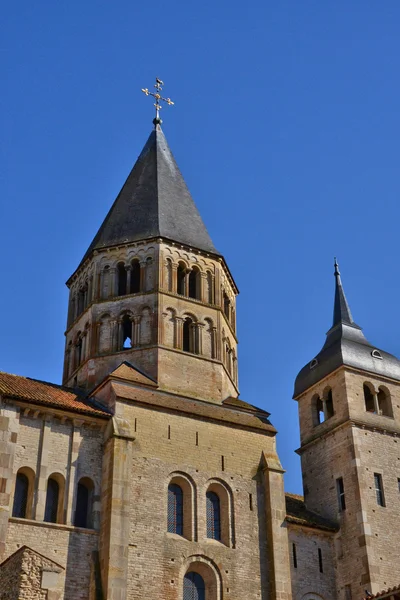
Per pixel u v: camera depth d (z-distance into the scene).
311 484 60.62
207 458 51.50
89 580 44.25
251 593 48.47
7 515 43.25
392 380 62.78
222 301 60.09
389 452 59.38
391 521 56.16
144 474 48.47
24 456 46.03
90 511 46.84
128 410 50.16
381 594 44.12
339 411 60.62
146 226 60.31
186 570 47.41
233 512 50.66
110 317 56.91
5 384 48.41
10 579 38.75
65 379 59.00
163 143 69.19
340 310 66.75
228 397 56.41
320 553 54.97
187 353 55.53
